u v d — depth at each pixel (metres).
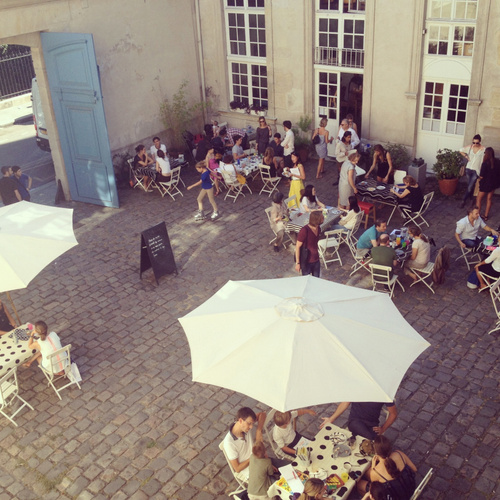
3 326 9.70
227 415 8.45
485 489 7.12
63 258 12.73
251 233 13.29
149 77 16.91
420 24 14.02
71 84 14.12
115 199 14.88
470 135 14.27
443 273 10.71
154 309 10.84
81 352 9.83
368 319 6.73
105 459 7.86
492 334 9.68
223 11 17.41
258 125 18.06
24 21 13.43
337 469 6.59
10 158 18.81
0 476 7.71
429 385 8.73
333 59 15.93
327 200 14.58
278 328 6.45
